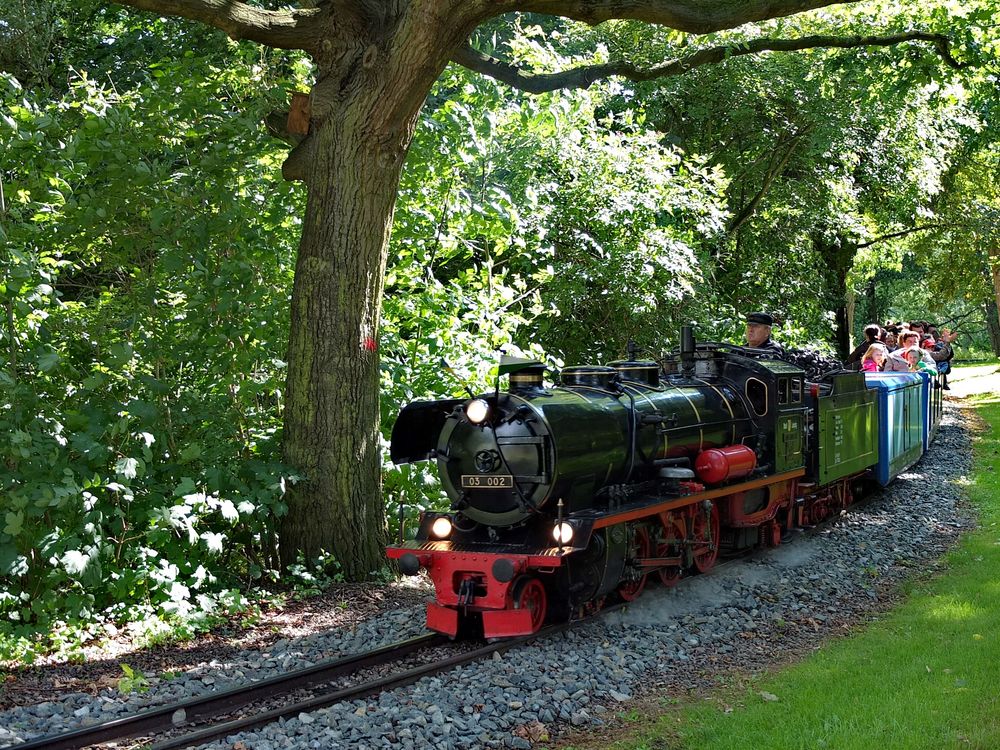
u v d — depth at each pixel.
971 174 27.08
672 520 8.05
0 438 6.88
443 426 7.38
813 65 17.88
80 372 8.46
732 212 20.31
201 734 5.03
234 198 8.62
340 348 8.45
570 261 14.48
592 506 7.43
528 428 6.89
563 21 18.95
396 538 9.42
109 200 8.24
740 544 9.25
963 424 20.59
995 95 13.59
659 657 6.52
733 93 18.44
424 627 7.13
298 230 9.82
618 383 8.03
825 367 11.97
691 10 8.02
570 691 5.76
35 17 13.35
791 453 9.83
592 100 14.59
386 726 5.13
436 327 10.66
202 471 8.04
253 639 7.13
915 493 12.99
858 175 22.22
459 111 11.04
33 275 7.45
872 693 5.39
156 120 8.49
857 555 9.52
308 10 8.41
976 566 8.61
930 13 12.18
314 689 5.92
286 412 8.58
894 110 19.31
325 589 8.27
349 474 8.52
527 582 6.91
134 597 7.54
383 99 8.09
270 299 8.94
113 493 7.82
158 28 13.17
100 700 5.65
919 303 53.91
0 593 7.01
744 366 9.57
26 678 6.21
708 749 4.85
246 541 8.70
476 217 11.27
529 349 11.57
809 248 21.08
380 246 8.63
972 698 5.14
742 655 6.64
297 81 10.45
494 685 5.82
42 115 7.64
